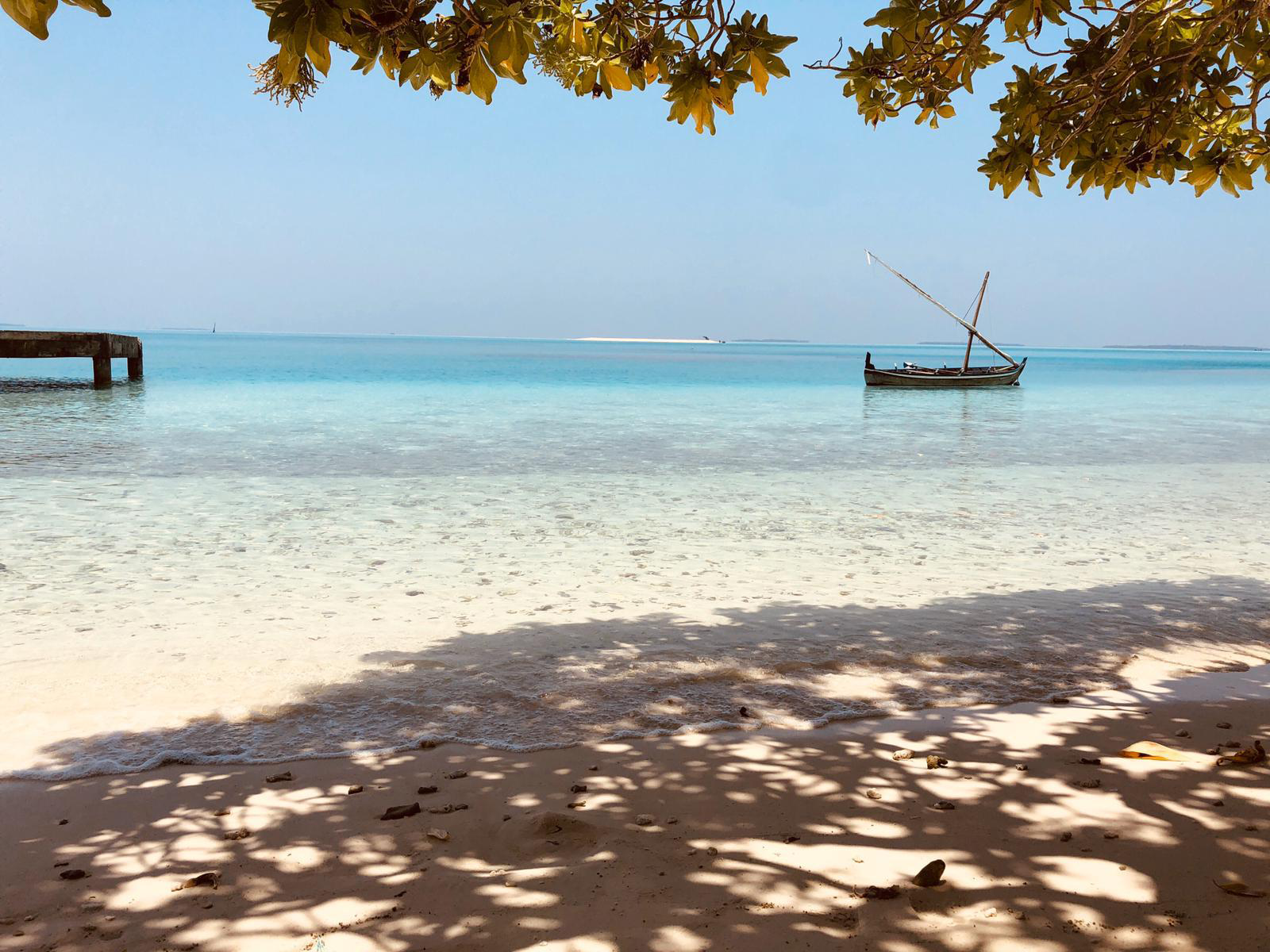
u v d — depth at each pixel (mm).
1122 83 4406
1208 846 3260
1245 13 4039
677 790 3828
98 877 3107
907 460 17078
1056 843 3293
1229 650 6062
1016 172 4703
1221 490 13586
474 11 2621
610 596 7441
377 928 2758
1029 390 44844
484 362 75375
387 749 4352
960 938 2658
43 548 9023
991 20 4016
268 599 7281
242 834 3422
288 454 16375
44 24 1804
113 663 5656
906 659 5824
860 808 3633
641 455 17266
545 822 3467
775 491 13172
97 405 26219
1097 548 9477
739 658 5805
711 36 3438
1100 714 4832
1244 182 4719
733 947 2613
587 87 3631
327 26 2162
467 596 7422
